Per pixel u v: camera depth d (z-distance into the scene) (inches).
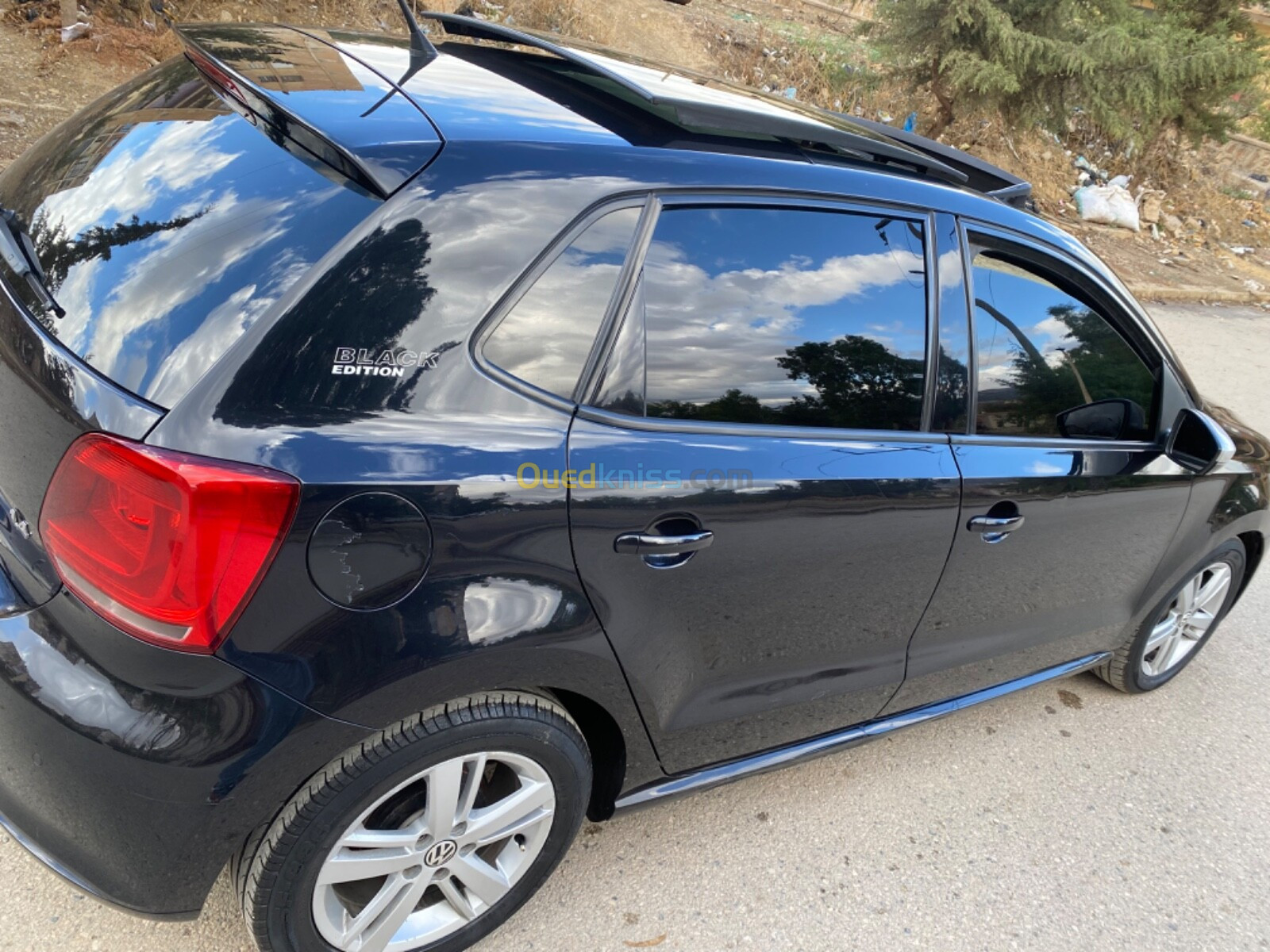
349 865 66.6
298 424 57.3
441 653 62.2
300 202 62.0
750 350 76.4
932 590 93.2
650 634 73.9
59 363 59.7
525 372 65.7
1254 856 109.7
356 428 58.9
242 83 68.4
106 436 55.9
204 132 70.2
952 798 110.0
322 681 59.3
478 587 63.4
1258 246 534.0
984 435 92.8
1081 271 100.3
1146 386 109.3
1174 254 466.6
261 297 58.1
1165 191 541.0
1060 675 121.0
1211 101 482.3
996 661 109.0
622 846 95.3
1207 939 96.8
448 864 72.4
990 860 101.9
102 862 60.9
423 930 75.1
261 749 58.6
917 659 99.0
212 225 62.5
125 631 56.6
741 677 84.5
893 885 96.5
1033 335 97.1
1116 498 104.0
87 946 76.1
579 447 66.7
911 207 86.4
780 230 78.4
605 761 82.0
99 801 58.6
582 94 80.3
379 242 60.6
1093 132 530.9
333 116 65.3
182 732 57.2
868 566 85.6
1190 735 130.0
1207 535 121.0
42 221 70.6
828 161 83.1
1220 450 104.3
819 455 79.0
